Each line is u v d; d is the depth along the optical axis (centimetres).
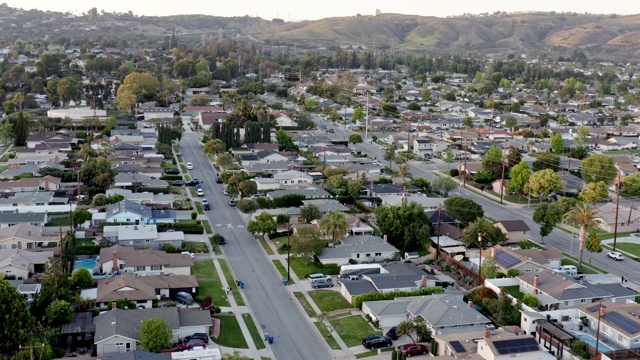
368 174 18625
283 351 8894
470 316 9388
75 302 9725
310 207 14375
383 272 11562
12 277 10881
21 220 13438
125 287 9969
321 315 9962
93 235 13150
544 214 13912
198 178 18388
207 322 9150
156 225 13412
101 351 8494
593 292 10425
